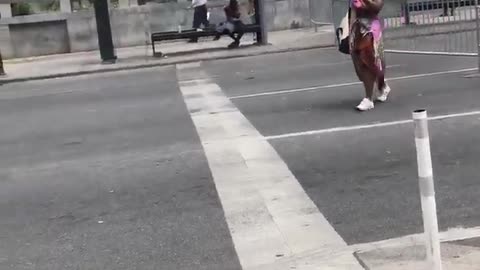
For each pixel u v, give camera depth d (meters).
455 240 4.81
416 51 14.23
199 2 21.23
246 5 21.22
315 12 21.33
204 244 5.37
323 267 4.55
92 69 17.80
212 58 17.89
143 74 16.56
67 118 11.54
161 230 5.78
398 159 7.12
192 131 9.41
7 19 22.44
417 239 4.88
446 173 6.52
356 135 8.26
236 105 10.99
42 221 6.30
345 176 6.74
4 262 5.37
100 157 8.52
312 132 8.62
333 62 15.09
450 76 11.50
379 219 5.53
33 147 9.52
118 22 22.67
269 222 5.68
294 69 14.61
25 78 17.59
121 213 6.31
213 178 7.08
